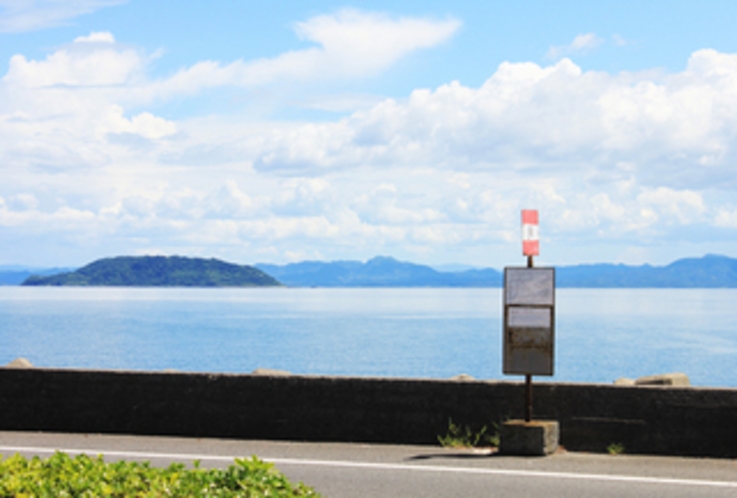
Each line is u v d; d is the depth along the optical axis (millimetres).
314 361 59156
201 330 97938
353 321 122875
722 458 9656
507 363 10016
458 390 10516
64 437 10977
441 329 101500
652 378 11641
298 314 149375
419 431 10555
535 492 7910
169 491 6109
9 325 107812
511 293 10031
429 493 7871
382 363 58000
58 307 184625
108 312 155125
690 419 9820
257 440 10844
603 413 10070
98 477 6340
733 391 9750
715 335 93562
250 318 132000
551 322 9922
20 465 6703
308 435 10805
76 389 11453
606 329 107125
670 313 167250
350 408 10758
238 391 11062
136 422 11234
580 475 8672
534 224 10141
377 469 8977
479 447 10305
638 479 8484
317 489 8039
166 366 55656
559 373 53969
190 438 10961
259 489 6273
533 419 10242
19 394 11570
